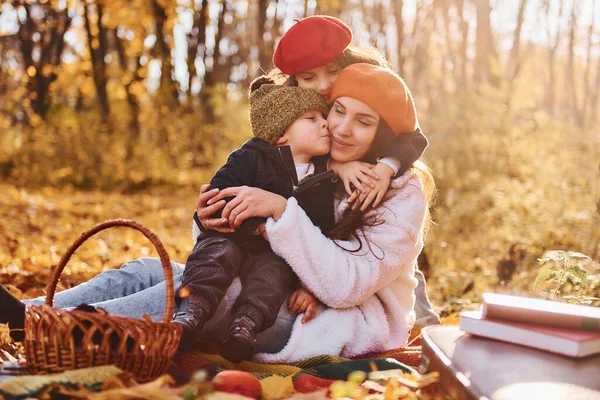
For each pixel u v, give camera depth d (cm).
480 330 239
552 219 810
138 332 236
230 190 300
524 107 1456
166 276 248
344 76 317
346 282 304
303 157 319
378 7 2812
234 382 242
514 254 629
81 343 232
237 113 1875
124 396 211
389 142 326
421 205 322
